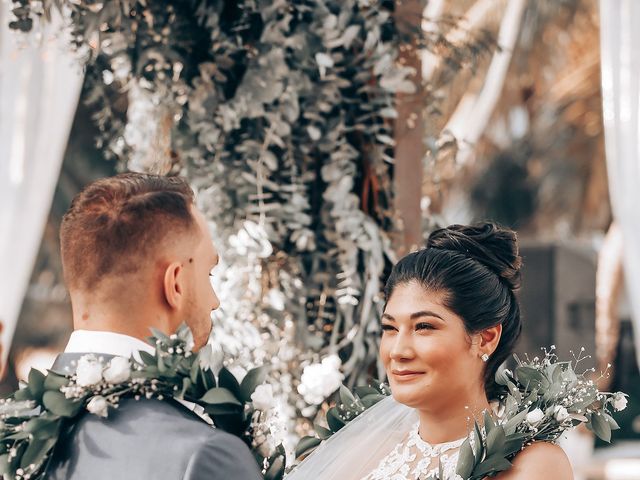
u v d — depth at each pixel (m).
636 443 9.16
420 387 2.12
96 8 3.02
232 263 3.11
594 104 13.17
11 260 4.51
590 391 2.20
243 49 3.04
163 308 2.03
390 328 2.18
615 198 4.22
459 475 2.02
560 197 13.60
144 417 1.92
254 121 3.11
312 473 2.37
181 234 2.04
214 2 3.01
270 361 3.08
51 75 4.50
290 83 2.99
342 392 2.55
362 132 3.11
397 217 3.11
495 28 10.85
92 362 1.92
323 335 3.13
